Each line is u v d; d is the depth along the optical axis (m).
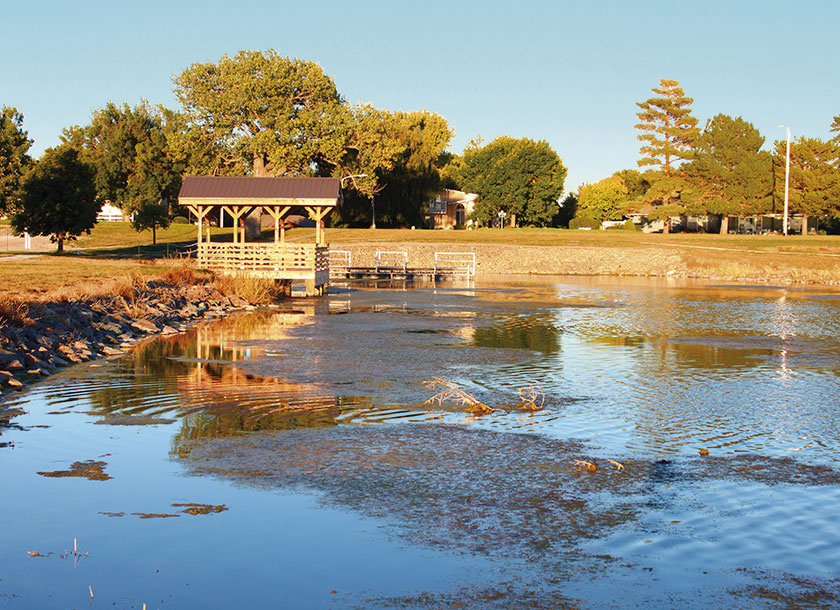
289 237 77.19
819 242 73.94
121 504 8.95
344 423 13.02
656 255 65.12
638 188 119.19
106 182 80.81
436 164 112.25
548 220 109.50
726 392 16.03
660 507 9.05
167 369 18.14
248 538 8.01
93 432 12.17
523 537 8.12
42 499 9.08
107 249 62.34
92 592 6.78
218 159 74.56
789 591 6.93
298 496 9.33
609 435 12.42
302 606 6.58
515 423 13.17
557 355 20.95
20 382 15.84
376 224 99.44
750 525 8.48
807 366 19.39
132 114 83.25
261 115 75.44
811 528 8.40
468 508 8.98
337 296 41.19
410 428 12.73
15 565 7.29
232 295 35.59
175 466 10.45
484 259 67.19
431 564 7.44
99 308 24.47
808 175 86.06
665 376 17.89
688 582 7.10
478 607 6.61
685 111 100.69
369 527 8.36
